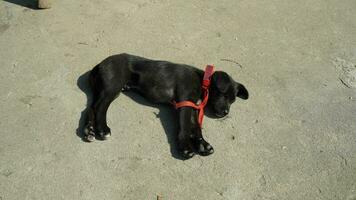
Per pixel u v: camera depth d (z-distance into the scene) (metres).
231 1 1.76
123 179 1.17
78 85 1.38
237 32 1.62
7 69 1.42
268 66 1.51
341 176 1.22
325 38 1.63
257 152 1.26
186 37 1.58
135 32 1.58
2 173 1.16
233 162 1.23
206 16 1.68
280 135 1.30
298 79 1.47
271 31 1.64
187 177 1.18
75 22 1.60
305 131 1.32
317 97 1.42
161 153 1.23
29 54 1.47
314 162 1.25
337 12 1.75
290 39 1.62
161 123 1.30
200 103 1.33
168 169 1.20
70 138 1.25
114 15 1.64
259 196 1.16
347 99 1.43
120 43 1.54
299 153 1.26
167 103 1.33
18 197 1.12
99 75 1.29
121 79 1.30
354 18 1.72
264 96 1.41
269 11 1.73
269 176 1.20
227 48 1.56
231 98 1.32
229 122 1.32
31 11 1.63
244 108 1.36
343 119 1.37
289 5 1.77
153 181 1.17
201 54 1.53
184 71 1.30
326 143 1.30
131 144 1.24
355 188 1.20
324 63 1.54
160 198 1.14
